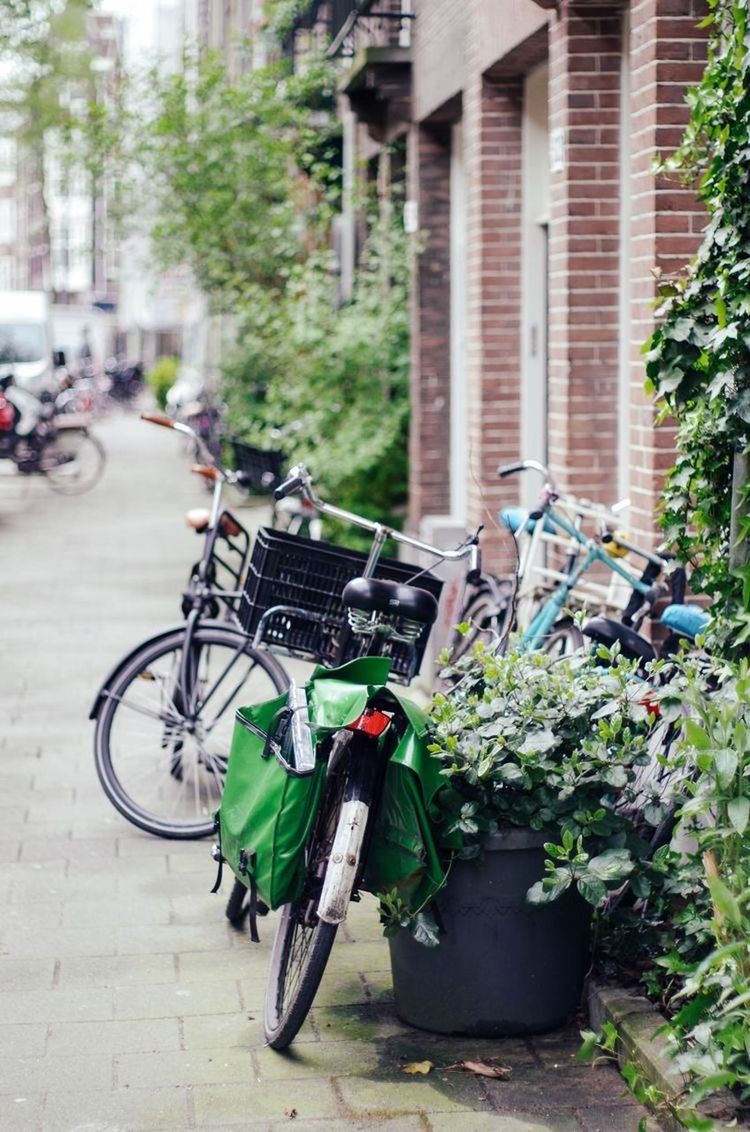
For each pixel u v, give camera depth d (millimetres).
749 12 4094
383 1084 3840
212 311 16078
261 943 4809
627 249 7863
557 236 8039
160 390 39562
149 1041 4102
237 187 15836
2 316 24016
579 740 3980
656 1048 3717
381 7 13094
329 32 15375
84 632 10289
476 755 3875
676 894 4113
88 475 20344
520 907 3992
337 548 5273
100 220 17281
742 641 3703
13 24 22734
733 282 4113
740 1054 3385
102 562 13602
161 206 16219
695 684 3604
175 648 5855
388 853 3918
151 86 16062
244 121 15875
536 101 9977
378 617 4527
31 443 19516
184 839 5773
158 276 16484
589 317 7914
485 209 10141
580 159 7828
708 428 4242
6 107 23250
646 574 6180
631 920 4113
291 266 15555
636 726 4043
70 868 5496
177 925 4957
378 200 14289
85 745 7281
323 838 4031
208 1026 4199
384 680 4043
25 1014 4270
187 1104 3742
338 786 4027
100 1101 3756
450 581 7656
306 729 3914
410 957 4102
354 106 13539
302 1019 3910
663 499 4555
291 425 12516
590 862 3832
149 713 5871
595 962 4188
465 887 3986
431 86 11609
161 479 22359
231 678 5867
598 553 6438
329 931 3826
